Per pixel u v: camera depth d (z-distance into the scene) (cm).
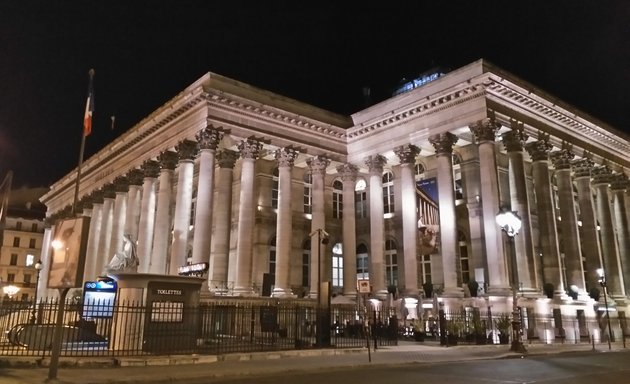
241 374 1516
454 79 3578
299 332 2827
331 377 1471
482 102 3362
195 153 3716
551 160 4069
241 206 3597
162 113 3931
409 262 3647
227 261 3569
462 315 2944
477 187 3966
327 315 2416
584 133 4231
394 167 4478
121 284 1967
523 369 1709
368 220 4603
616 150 4631
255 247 4250
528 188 4353
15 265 9219
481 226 3872
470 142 3969
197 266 3028
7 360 1588
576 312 3550
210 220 3341
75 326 2100
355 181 4228
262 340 2427
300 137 3975
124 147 4641
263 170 4450
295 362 1819
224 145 3769
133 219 4384
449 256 3394
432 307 3416
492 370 1670
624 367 1808
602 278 3462
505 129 3541
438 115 3641
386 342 2733
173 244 3481
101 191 5172
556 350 2573
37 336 1936
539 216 3712
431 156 4266
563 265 4431
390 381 1373
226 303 3092
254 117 3716
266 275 3734
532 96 3606
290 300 3397
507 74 3512
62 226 1445
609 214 4450
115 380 1327
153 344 1872
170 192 3894
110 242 4731
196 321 1995
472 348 2531
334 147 4191
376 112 4147
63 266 1392
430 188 4103
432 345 2642
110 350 1834
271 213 4409
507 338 2783
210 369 1569
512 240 2439
